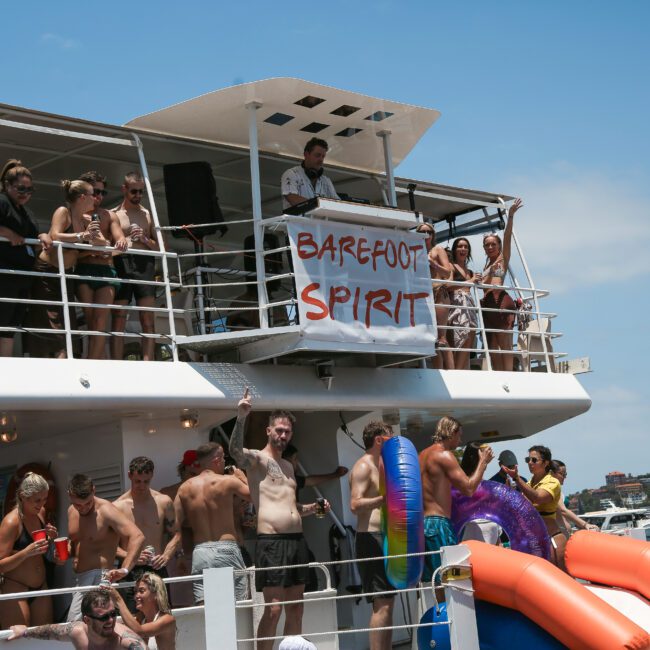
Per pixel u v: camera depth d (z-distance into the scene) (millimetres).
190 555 9891
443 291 12430
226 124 11852
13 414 9477
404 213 11297
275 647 8984
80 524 8734
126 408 9664
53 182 12664
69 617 8703
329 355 10992
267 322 10547
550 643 8539
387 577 9328
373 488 9711
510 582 8586
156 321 11070
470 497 10570
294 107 11695
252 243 12703
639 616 9227
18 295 9719
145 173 11078
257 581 8945
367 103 11938
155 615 7945
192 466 9930
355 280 10875
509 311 12656
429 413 12469
